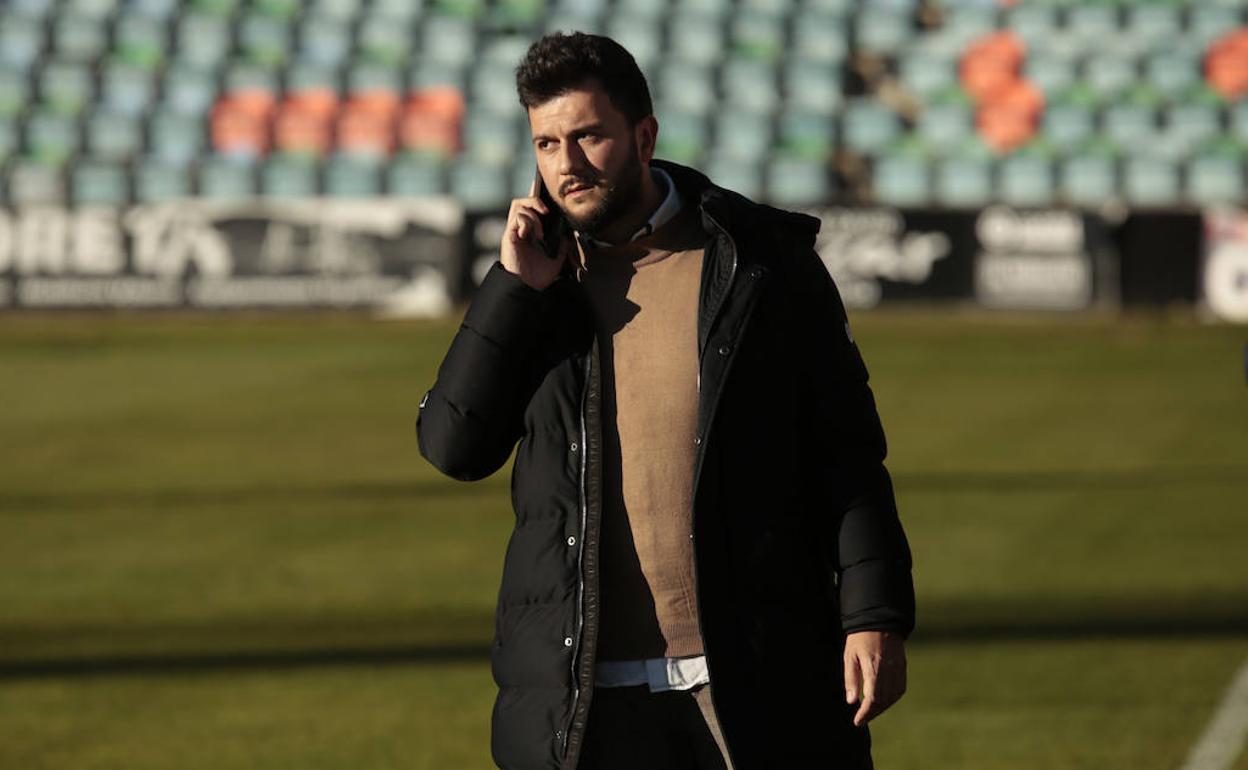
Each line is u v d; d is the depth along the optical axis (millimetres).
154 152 88812
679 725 11977
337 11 96188
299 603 33688
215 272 75562
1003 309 72438
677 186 12570
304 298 75250
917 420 55031
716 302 11875
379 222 75125
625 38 94438
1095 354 65750
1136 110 88688
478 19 95000
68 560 37906
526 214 12141
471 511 42844
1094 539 38688
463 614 32594
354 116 89375
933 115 88875
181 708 26359
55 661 29484
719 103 91500
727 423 11820
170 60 93688
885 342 68188
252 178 85688
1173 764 22797
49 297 75875
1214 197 83500
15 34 93500
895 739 24219
